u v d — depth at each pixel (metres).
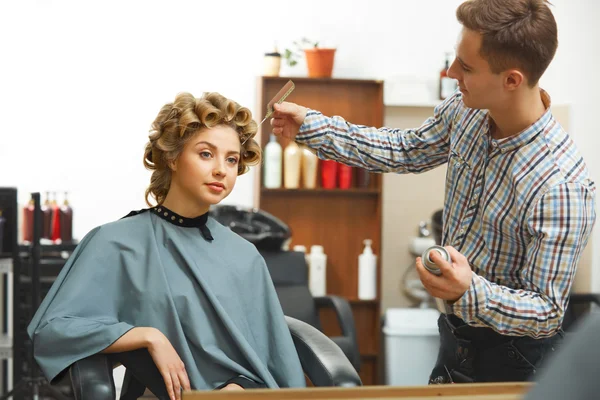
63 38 4.24
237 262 1.95
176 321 1.81
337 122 2.04
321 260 4.37
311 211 4.49
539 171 1.70
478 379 1.86
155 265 1.85
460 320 1.87
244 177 4.46
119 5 4.28
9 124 4.21
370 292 4.42
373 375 4.51
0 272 3.61
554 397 0.62
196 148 1.87
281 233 3.84
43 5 4.22
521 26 1.59
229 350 1.87
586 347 0.63
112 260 1.86
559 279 1.67
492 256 1.80
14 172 4.21
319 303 3.60
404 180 4.64
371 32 4.54
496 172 1.77
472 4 1.65
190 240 1.91
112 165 4.29
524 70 1.63
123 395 1.90
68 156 4.26
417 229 4.66
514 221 1.75
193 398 1.05
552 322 1.67
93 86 4.27
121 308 1.85
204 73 4.38
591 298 3.74
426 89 4.48
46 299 1.85
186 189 1.89
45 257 4.00
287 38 4.45
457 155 1.86
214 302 1.85
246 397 1.06
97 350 1.72
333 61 4.34
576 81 4.37
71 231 3.91
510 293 1.65
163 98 4.34
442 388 1.10
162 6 4.33
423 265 1.60
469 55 1.65
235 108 1.91
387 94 4.46
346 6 4.51
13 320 3.60
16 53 4.20
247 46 4.41
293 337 1.97
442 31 4.57
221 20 4.39
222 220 3.94
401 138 2.04
